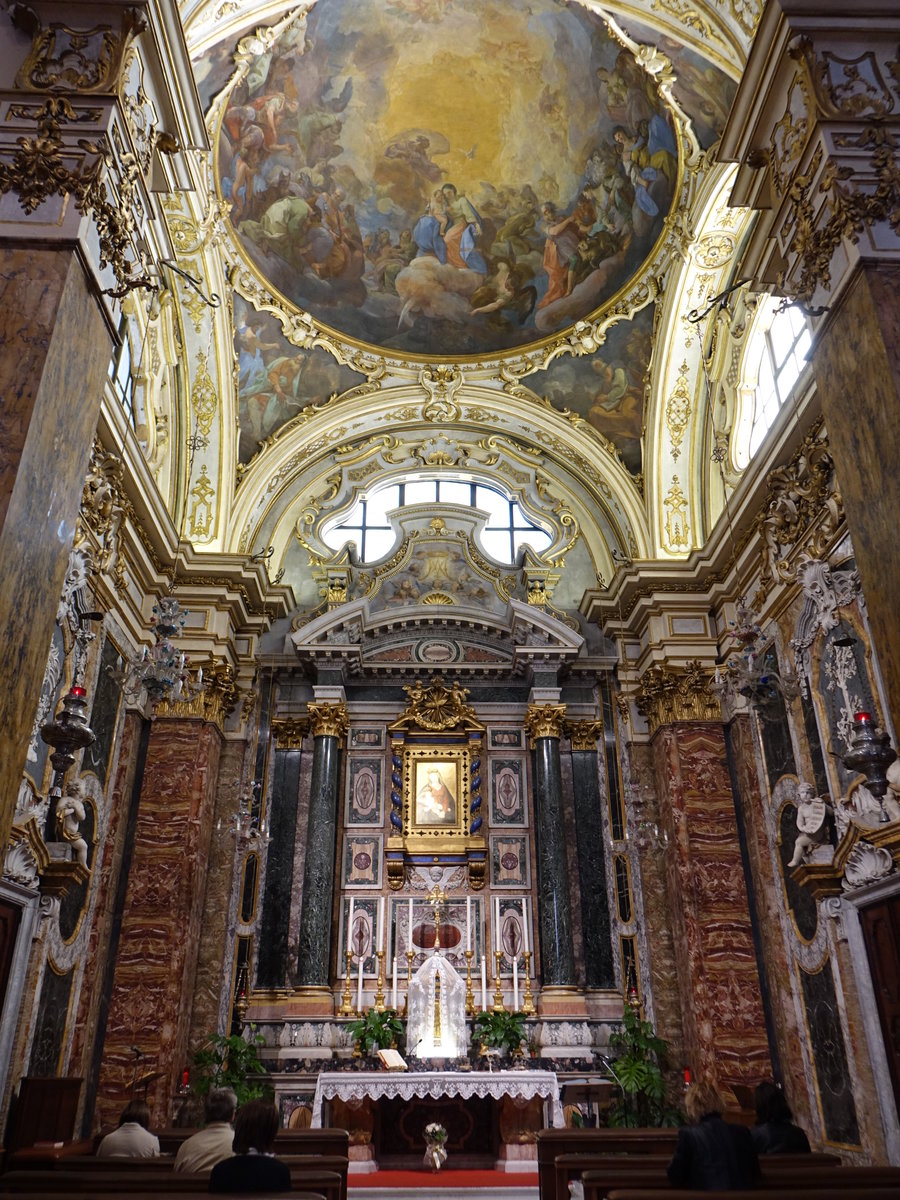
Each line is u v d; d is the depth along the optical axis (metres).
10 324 5.98
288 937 13.25
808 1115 10.53
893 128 6.66
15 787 5.43
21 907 8.84
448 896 13.72
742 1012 11.80
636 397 15.62
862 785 9.30
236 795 13.59
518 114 13.84
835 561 10.05
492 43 13.02
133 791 12.48
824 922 10.12
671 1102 12.03
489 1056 11.91
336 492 16.53
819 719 10.42
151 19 7.00
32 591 5.66
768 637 11.98
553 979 12.88
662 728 13.72
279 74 12.50
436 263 15.16
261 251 14.24
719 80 11.18
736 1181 4.24
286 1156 6.24
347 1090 10.98
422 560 16.03
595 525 16.34
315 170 13.97
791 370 13.02
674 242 13.62
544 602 15.52
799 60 6.98
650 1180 5.50
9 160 6.46
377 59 13.09
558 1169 6.78
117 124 6.73
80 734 6.80
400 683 15.05
